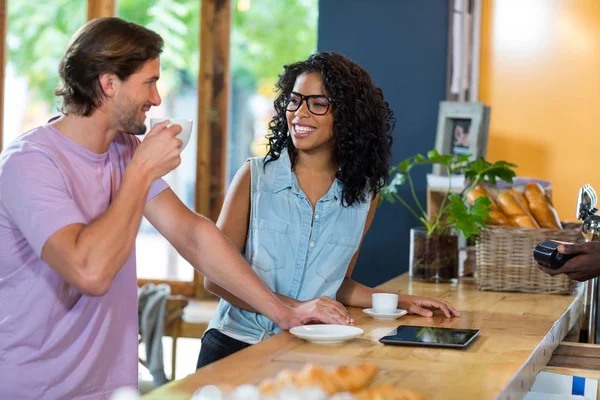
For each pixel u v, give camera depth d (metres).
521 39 3.84
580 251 2.10
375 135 2.21
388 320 2.05
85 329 1.81
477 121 3.48
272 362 1.52
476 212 2.65
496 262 2.66
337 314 1.90
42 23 4.88
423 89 3.82
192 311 4.41
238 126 4.74
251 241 2.22
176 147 1.74
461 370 1.50
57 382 1.78
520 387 1.53
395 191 3.06
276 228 2.19
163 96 4.77
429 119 3.82
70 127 1.80
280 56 4.71
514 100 3.86
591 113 3.76
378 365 1.52
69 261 1.61
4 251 1.74
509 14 3.84
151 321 4.08
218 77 4.70
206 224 2.01
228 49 4.69
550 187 3.11
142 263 4.85
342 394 1.14
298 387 1.18
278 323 1.93
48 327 1.76
